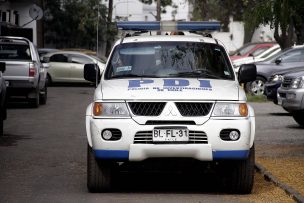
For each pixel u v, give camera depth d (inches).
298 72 1248.2
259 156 933.2
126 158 668.1
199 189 741.9
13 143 1088.2
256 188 743.7
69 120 1430.9
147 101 669.3
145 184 770.8
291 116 1501.0
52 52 2529.5
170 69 749.3
